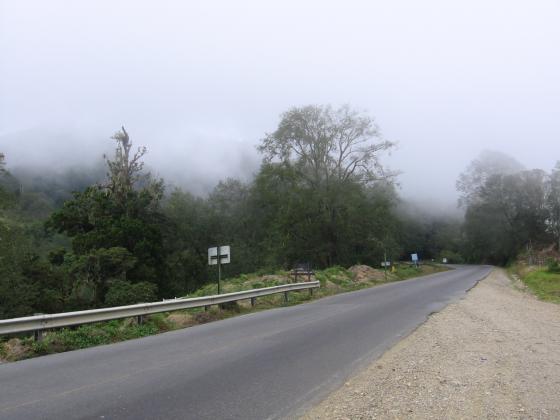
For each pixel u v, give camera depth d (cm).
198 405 662
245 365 912
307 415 625
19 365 962
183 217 6700
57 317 1212
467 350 1041
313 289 2883
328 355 1004
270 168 5681
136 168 5278
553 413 618
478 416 611
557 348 1063
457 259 12950
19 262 3922
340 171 5781
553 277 4638
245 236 7238
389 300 2247
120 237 4681
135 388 749
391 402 677
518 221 10531
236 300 1980
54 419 602
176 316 1666
